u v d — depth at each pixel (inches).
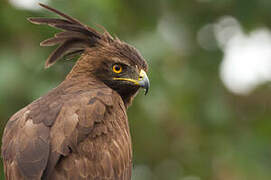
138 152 610.9
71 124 350.6
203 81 668.1
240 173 639.8
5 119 526.6
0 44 550.9
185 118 627.2
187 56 666.8
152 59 570.9
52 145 341.7
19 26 550.9
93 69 428.5
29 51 546.0
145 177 634.2
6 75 520.4
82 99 367.6
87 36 437.7
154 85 569.6
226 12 693.3
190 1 692.1
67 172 338.3
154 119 581.6
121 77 430.6
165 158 636.7
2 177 539.5
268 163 666.8
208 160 652.7
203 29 700.0
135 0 647.1
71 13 542.9
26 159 338.6
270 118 709.9
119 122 377.4
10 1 555.8
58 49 442.6
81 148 349.1
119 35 578.2
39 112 363.3
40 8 546.3
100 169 350.9
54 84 533.3
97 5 543.2
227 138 663.1
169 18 679.7
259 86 716.7
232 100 713.6
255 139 673.6
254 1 665.6
